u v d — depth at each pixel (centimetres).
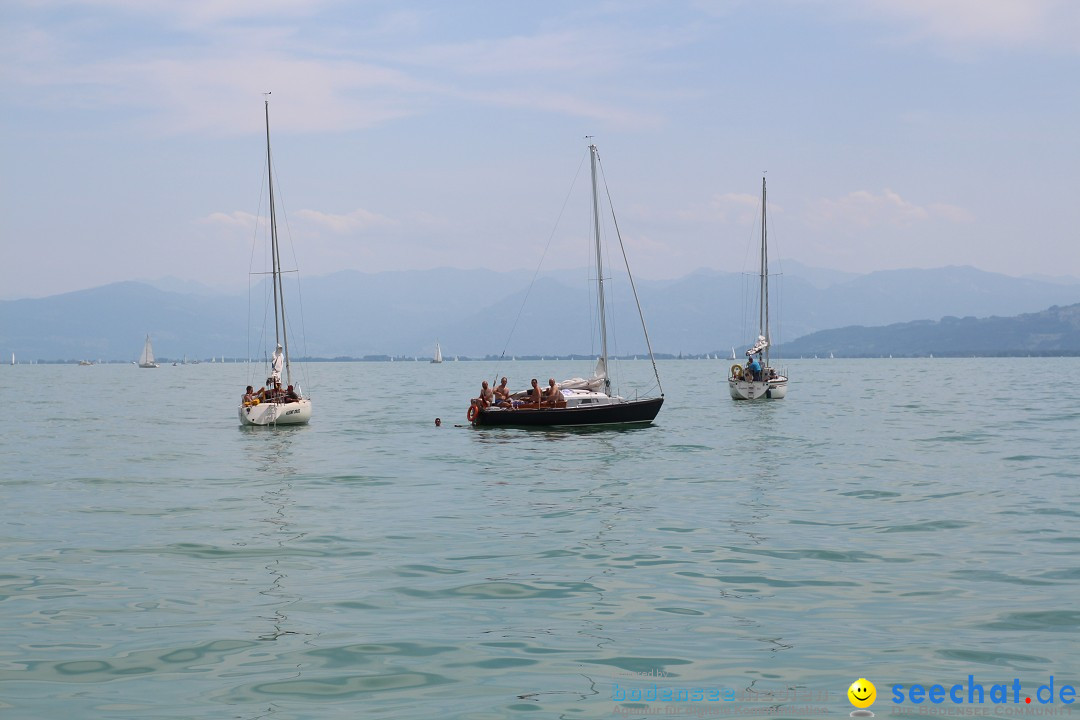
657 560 1526
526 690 941
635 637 1112
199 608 1248
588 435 3906
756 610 1224
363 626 1163
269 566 1504
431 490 2380
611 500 2178
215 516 1995
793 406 5838
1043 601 1253
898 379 11938
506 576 1423
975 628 1134
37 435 4181
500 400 4400
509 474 2688
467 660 1033
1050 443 3378
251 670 1003
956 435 3728
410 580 1402
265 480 2598
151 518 1973
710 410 5484
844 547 1616
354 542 1698
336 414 5550
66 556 1587
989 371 16750
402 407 6322
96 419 5344
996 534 1719
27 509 2102
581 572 1446
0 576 1438
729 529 1797
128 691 942
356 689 948
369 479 2605
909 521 1861
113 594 1324
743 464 2850
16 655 1054
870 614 1201
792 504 2091
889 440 3556
